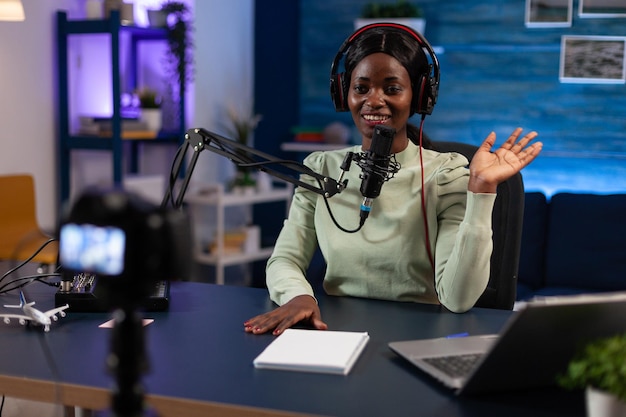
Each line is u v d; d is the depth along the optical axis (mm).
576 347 1126
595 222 3680
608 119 4207
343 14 4754
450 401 1139
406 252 1729
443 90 4539
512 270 1909
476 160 1558
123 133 4074
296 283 1711
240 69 4926
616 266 3611
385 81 1691
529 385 1171
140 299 820
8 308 1630
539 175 4359
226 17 4754
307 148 4676
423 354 1295
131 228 783
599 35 4184
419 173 1765
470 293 1595
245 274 5012
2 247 3559
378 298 1768
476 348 1328
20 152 3994
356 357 1332
